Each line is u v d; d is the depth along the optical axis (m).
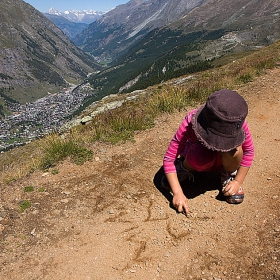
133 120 2.57
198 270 1.09
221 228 1.28
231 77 4.22
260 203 1.40
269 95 3.03
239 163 1.32
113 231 1.33
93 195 1.61
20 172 2.03
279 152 1.90
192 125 1.13
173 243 1.24
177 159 1.63
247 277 1.03
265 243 1.15
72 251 1.23
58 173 1.88
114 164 1.94
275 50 7.46
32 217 1.45
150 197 1.55
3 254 1.24
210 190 1.55
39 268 1.16
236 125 1.02
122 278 1.10
